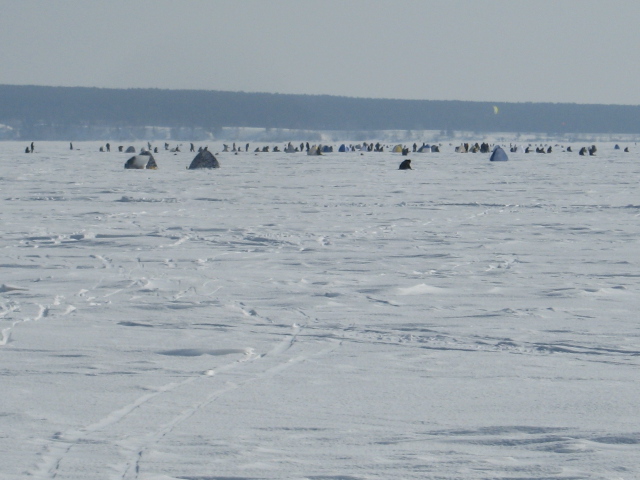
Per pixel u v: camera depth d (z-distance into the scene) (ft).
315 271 99.50
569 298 82.17
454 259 110.42
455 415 44.37
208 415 44.04
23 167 381.60
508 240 131.54
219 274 96.43
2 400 46.57
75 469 35.96
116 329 66.95
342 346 61.67
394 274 97.50
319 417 43.91
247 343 62.28
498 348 61.16
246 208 186.91
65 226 147.43
